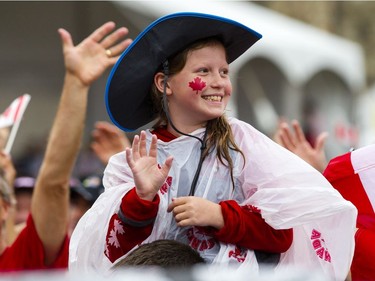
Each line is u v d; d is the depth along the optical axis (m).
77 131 9.78
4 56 32.56
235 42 7.61
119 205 7.20
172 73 7.41
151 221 7.06
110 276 6.25
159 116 7.65
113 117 7.61
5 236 10.18
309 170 7.16
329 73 34.66
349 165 8.15
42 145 32.03
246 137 7.42
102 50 9.91
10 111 12.20
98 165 25.98
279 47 30.73
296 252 7.41
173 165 7.32
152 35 7.37
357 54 34.88
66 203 9.95
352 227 7.20
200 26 7.32
